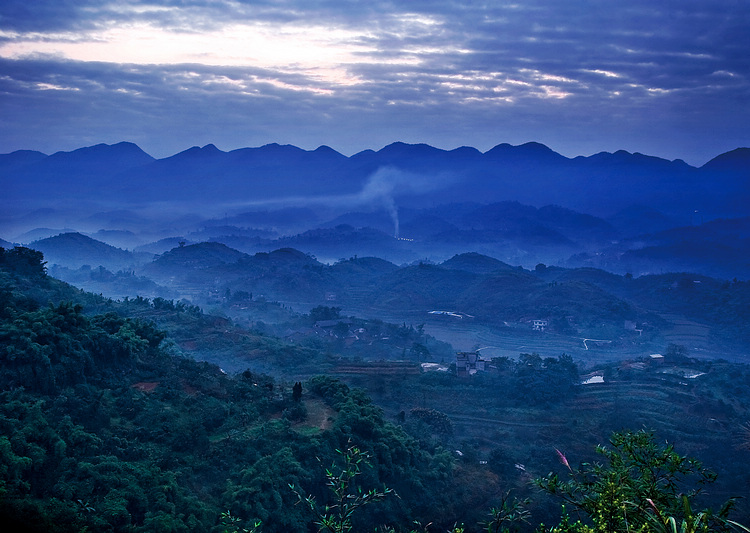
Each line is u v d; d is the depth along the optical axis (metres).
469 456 66.12
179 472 44.94
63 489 38.47
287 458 49.84
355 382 89.44
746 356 138.62
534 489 58.34
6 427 41.56
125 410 51.31
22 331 51.97
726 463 65.25
